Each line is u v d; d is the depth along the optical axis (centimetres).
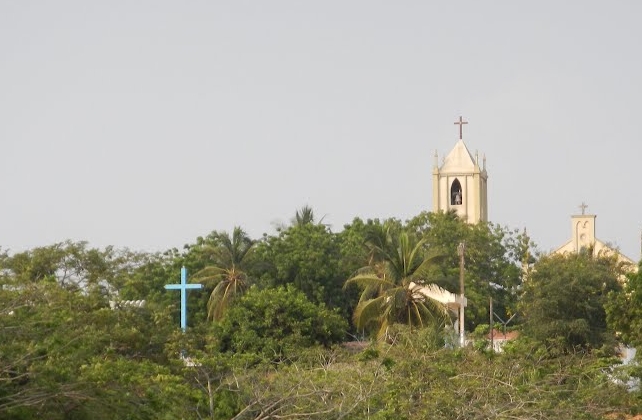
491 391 8369
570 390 8931
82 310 8425
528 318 18625
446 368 8856
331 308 19875
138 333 8531
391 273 15750
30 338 6312
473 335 13300
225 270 18625
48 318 6638
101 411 6012
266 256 19938
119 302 9219
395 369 8675
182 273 13275
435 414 7975
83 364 6419
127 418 6356
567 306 18112
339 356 9756
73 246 10669
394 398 8050
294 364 8712
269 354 14238
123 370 6719
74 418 5934
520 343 10094
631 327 15175
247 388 7581
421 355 9038
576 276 18138
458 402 8112
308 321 14975
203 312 18350
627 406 9419
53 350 6097
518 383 8888
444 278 15825
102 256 10669
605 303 16412
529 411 8031
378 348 9412
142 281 11219
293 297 15188
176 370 7962
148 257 11225
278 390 7656
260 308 14962
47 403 5841
